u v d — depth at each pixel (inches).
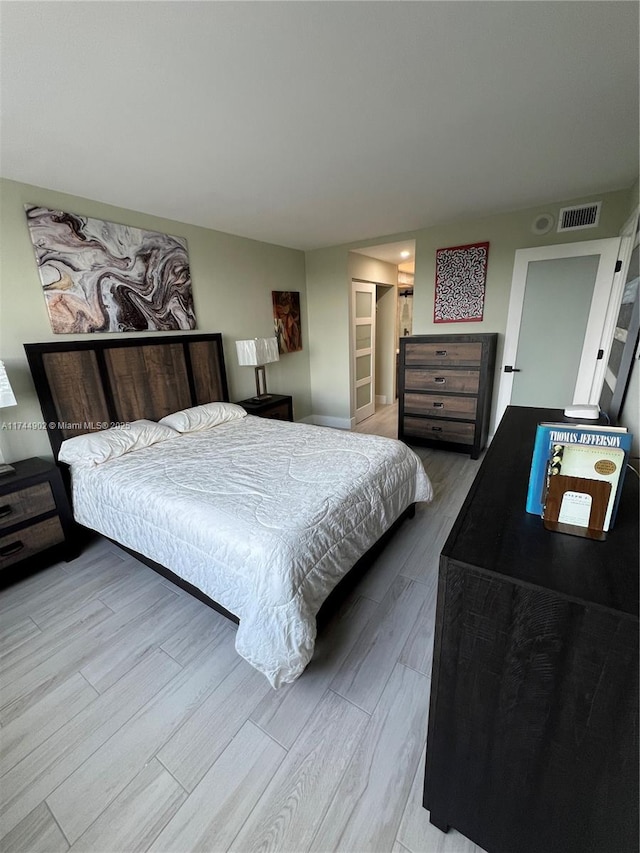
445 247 147.7
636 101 63.8
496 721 32.8
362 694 56.5
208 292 137.6
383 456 87.7
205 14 43.0
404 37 48.1
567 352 132.2
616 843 30.1
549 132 74.4
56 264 95.0
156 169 85.1
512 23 46.3
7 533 80.2
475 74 56.2
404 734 50.9
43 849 40.8
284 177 93.4
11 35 44.5
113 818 43.1
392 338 239.1
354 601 75.2
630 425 61.6
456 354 140.9
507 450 57.2
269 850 40.0
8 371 89.7
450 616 32.0
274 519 61.4
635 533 33.2
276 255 167.8
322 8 43.1
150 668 62.1
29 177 85.7
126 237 109.7
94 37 45.8
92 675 61.1
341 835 41.0
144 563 83.3
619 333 81.4
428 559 87.7
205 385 136.7
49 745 50.9
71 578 85.3
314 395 205.5
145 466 87.0
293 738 50.8
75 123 64.9
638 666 25.5
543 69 55.2
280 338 174.4
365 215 129.0
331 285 183.0
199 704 55.8
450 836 40.7
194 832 41.7
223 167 85.9
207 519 63.1
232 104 61.9
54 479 86.7
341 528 66.2
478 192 110.0
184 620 72.2
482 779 35.6
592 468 33.1
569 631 27.4
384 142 77.0
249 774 46.9
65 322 98.1
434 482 128.3
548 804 32.9
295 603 53.5
